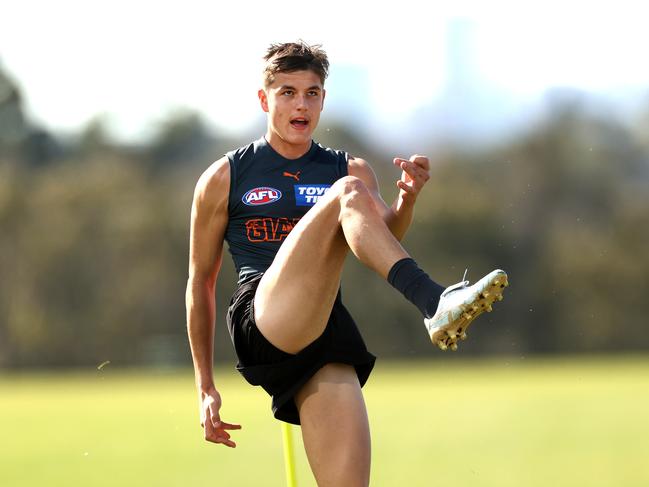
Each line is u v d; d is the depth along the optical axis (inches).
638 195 5418.3
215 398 713.6
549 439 2176.4
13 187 6250.0
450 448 2010.3
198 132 6486.2
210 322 728.3
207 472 1691.7
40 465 1877.5
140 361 6008.9
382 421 2630.4
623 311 5383.9
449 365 5369.1
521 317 5398.6
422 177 674.2
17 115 6747.1
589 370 4436.5
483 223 5270.7
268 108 705.0
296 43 701.3
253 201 698.2
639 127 5423.2
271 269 651.5
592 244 5364.2
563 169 5369.1
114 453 2078.0
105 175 6269.7
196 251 718.5
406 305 5275.6
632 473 1612.9
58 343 6048.2
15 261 6092.5
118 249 6097.4
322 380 669.3
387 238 603.8
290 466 740.7
